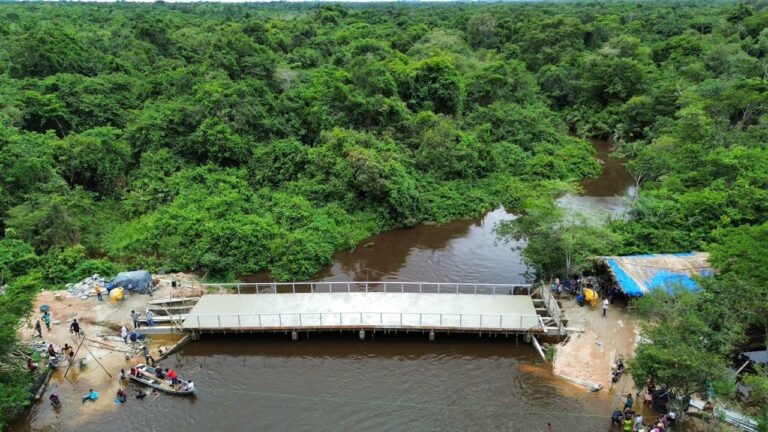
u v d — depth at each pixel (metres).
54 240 43.53
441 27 119.69
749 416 24.95
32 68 64.00
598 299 36.75
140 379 30.23
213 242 43.91
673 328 25.88
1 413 25.56
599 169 67.69
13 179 45.47
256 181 53.78
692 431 25.61
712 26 106.75
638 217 44.66
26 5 143.25
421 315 34.44
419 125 62.81
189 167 54.88
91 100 59.62
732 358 30.33
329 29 108.94
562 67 92.62
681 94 70.19
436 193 57.31
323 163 53.25
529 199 47.16
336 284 42.16
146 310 36.91
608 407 28.11
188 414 28.39
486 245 48.78
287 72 68.75
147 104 61.84
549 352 32.19
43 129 56.97
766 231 31.31
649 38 107.06
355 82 65.81
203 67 65.00
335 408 28.86
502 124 73.12
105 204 51.84
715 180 46.81
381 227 51.84
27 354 31.16
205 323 34.50
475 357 32.94
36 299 35.94
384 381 31.00
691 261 36.38
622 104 80.50
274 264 43.66
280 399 29.62
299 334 34.72
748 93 61.25
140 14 114.31
